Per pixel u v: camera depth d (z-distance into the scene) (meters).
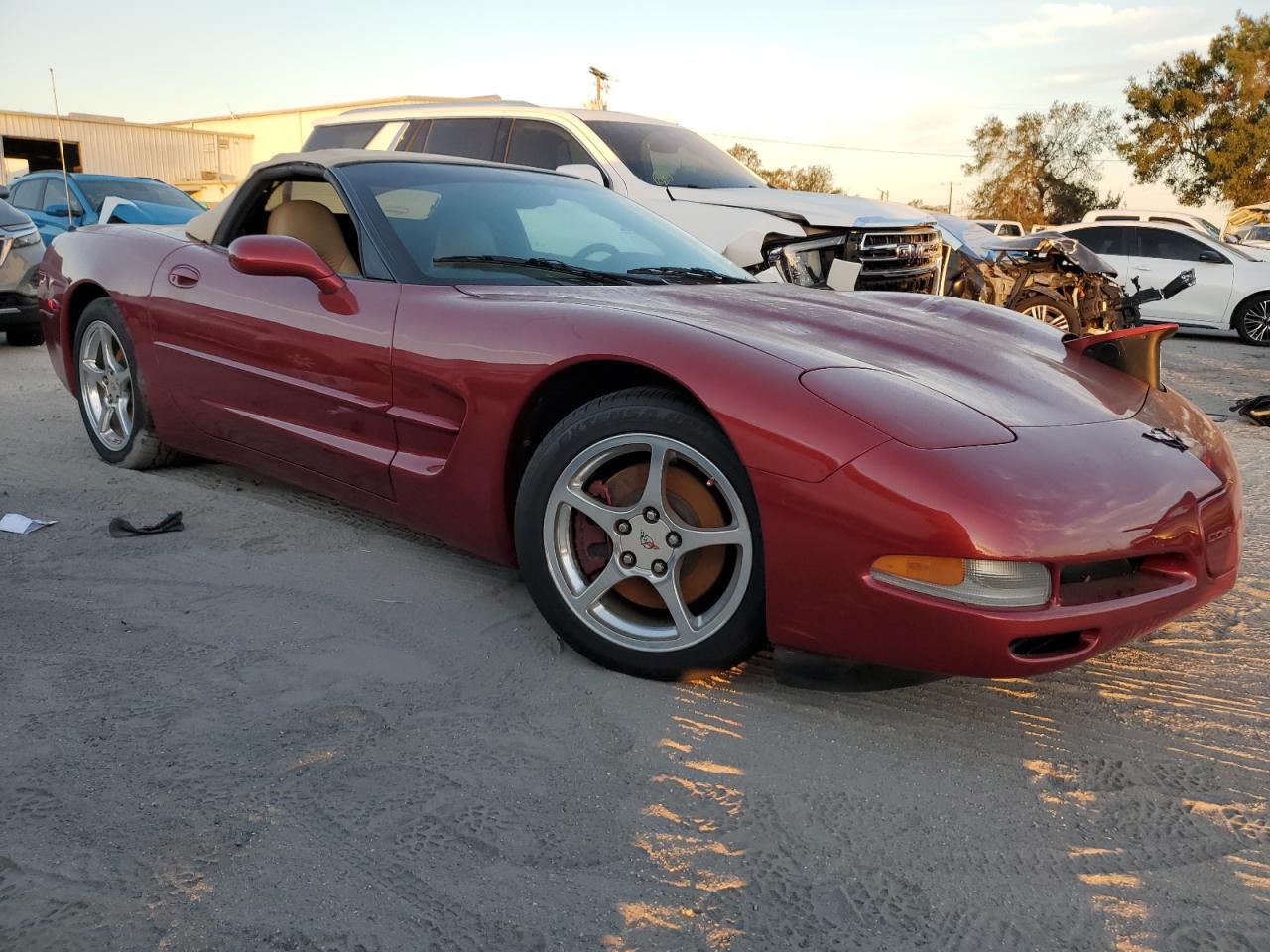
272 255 2.84
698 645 2.28
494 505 2.61
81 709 2.16
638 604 2.42
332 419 3.04
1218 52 39.53
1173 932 1.57
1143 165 41.09
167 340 3.60
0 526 3.37
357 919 1.53
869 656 2.09
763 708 2.27
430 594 2.88
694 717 2.22
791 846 1.77
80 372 4.17
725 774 1.99
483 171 3.52
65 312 4.13
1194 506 2.17
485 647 2.55
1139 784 2.02
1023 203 57.34
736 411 2.12
